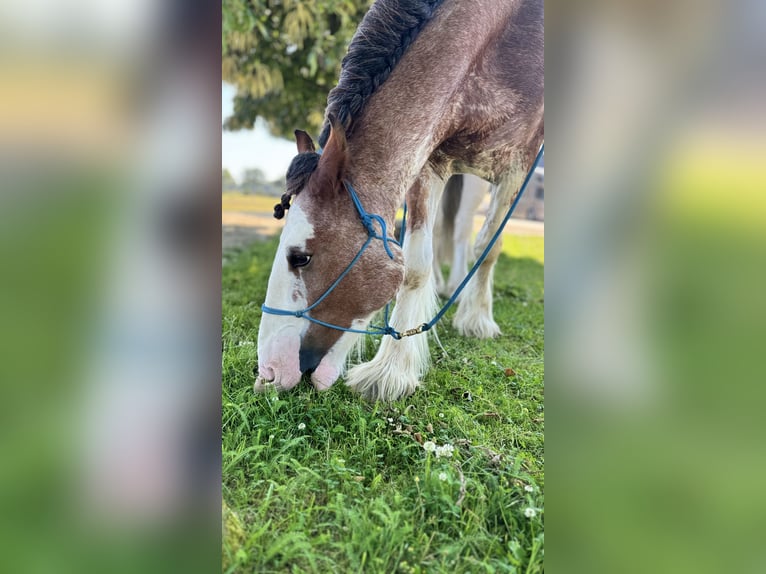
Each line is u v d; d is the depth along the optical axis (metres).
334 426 1.95
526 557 1.36
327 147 1.68
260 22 4.54
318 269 1.76
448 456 1.73
